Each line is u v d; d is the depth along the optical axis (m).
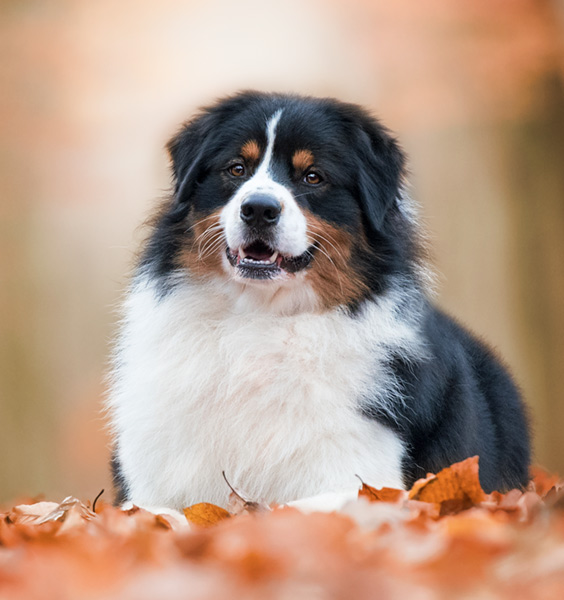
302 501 6.34
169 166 8.32
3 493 19.39
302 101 7.79
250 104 7.75
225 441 7.07
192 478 7.07
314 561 4.12
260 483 7.02
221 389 7.17
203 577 3.91
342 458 6.86
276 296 7.35
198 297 7.43
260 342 7.19
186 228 7.61
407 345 7.22
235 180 7.54
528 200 16.81
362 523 5.38
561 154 16.80
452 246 17.22
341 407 6.93
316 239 7.34
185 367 7.24
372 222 7.46
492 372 8.62
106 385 8.35
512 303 16.80
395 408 7.00
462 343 8.62
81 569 4.16
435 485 5.97
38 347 20.44
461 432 7.40
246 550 4.22
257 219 7.08
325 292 7.36
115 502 7.91
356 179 7.62
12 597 3.99
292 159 7.48
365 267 7.48
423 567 4.07
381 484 6.79
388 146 7.88
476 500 5.93
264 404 7.04
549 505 5.28
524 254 16.81
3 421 19.64
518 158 16.86
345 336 7.21
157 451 7.19
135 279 7.90
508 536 4.59
